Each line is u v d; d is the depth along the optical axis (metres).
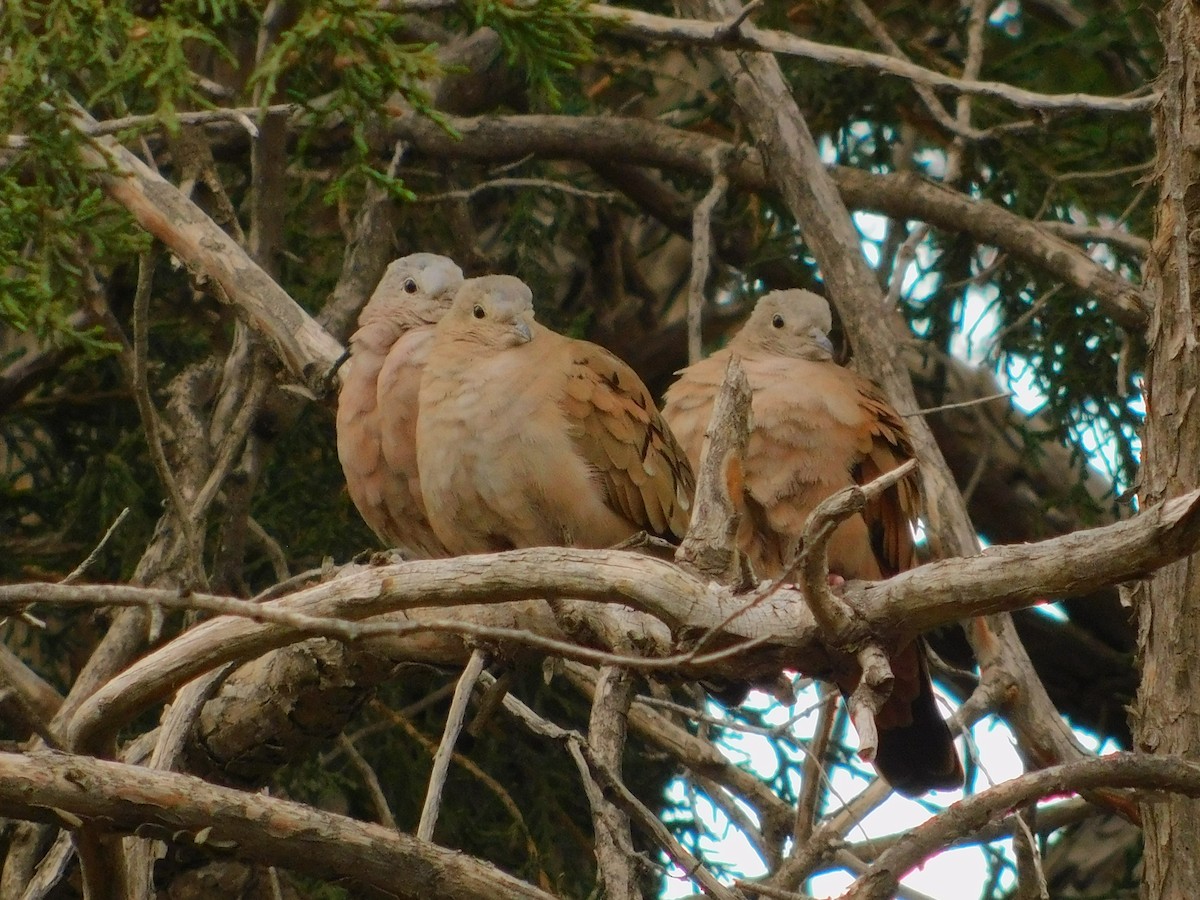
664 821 12.43
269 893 9.43
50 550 12.95
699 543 7.32
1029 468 16.61
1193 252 8.95
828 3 14.77
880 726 10.67
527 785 12.95
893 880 6.72
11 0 8.55
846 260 12.16
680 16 13.12
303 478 13.43
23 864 8.91
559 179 15.06
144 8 11.71
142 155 14.05
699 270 12.13
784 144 12.42
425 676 12.19
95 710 6.80
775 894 6.88
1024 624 15.57
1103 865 14.29
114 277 13.95
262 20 9.30
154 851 8.62
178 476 11.27
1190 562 8.75
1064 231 12.59
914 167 17.42
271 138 11.99
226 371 11.66
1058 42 14.30
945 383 14.77
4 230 8.77
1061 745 10.09
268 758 8.80
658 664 5.71
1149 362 9.10
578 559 6.58
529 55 9.62
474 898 6.69
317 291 14.26
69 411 13.55
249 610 5.51
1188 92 9.12
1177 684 8.70
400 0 9.93
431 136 14.02
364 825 6.66
